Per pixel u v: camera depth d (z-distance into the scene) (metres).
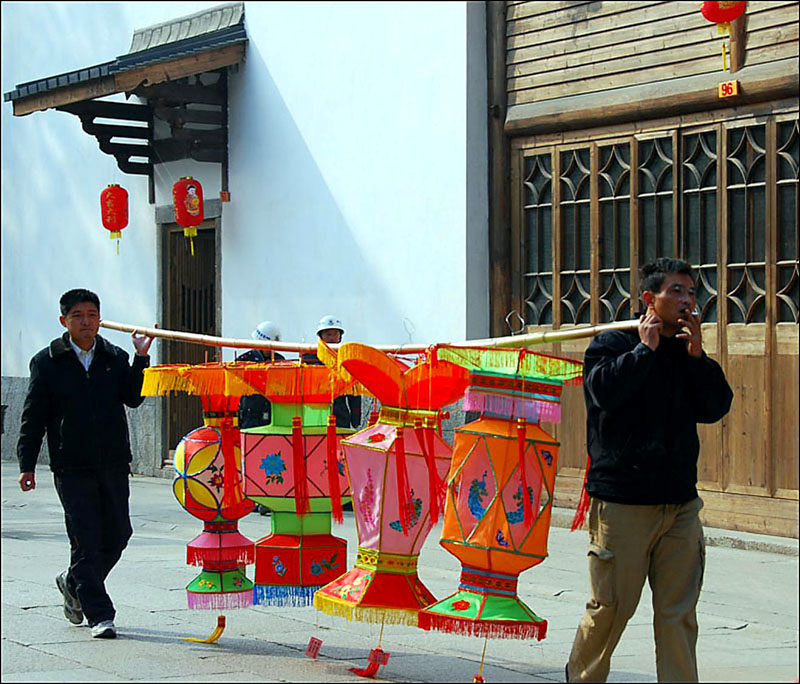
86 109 15.87
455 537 6.17
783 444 10.38
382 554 6.49
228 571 7.47
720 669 6.87
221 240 15.73
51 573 10.05
